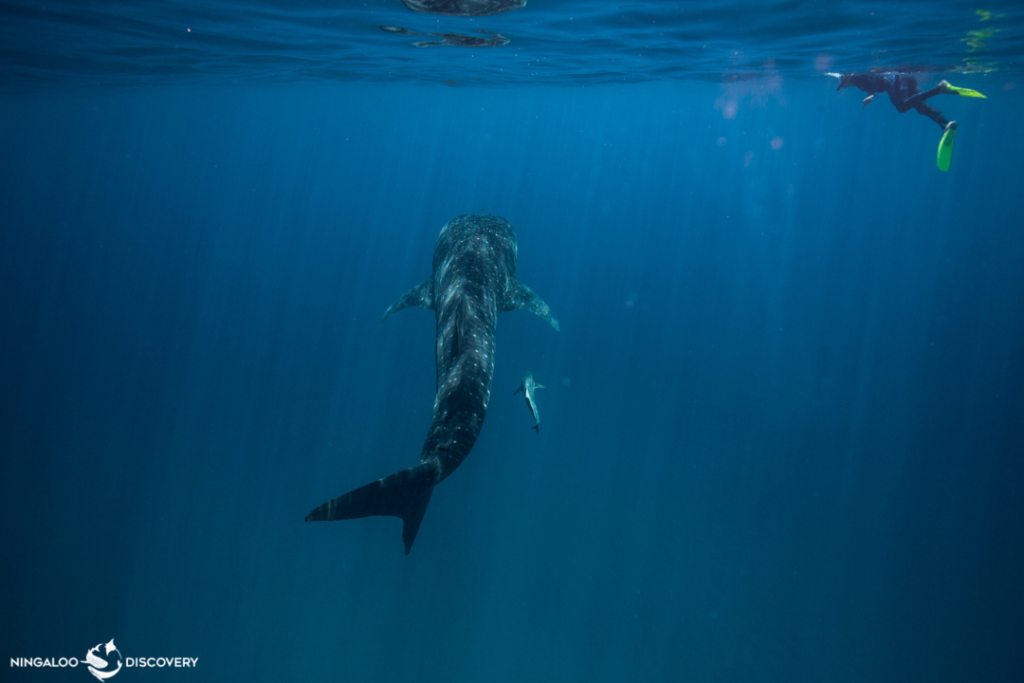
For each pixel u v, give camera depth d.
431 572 20.66
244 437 27.75
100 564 20.81
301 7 12.06
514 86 28.72
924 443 27.84
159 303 52.41
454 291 5.09
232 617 19.27
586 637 18.64
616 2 11.16
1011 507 23.39
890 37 13.85
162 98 35.56
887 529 22.58
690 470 25.50
